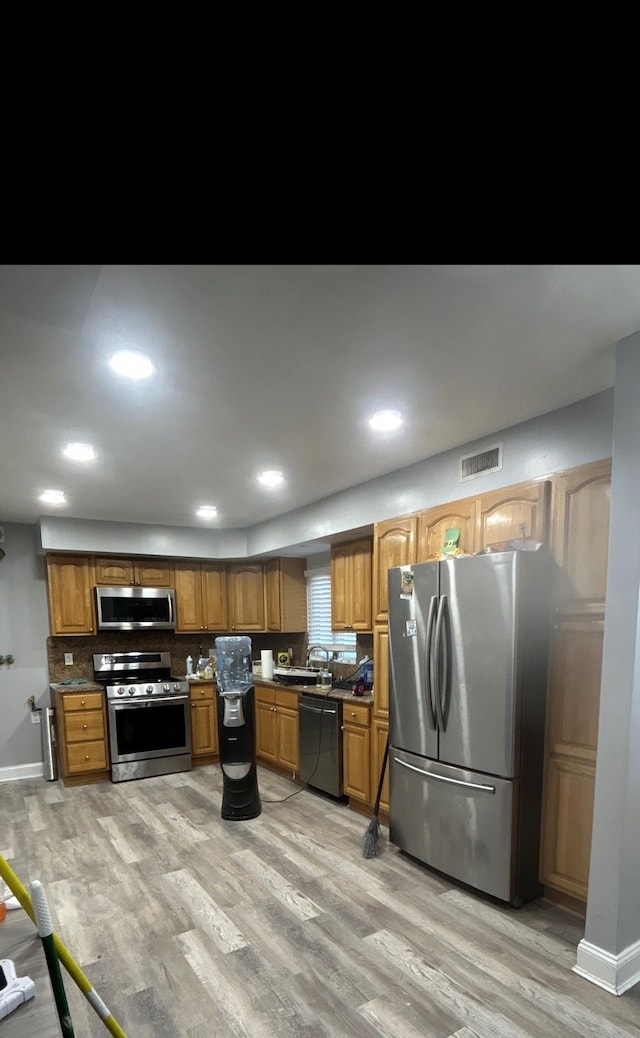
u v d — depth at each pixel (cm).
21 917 147
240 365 194
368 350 185
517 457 266
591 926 205
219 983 208
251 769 380
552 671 252
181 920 252
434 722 279
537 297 154
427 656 284
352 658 496
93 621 515
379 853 317
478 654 258
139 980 211
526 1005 192
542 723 254
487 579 254
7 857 323
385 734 352
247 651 399
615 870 196
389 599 314
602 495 230
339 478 365
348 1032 183
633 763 196
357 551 429
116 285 140
